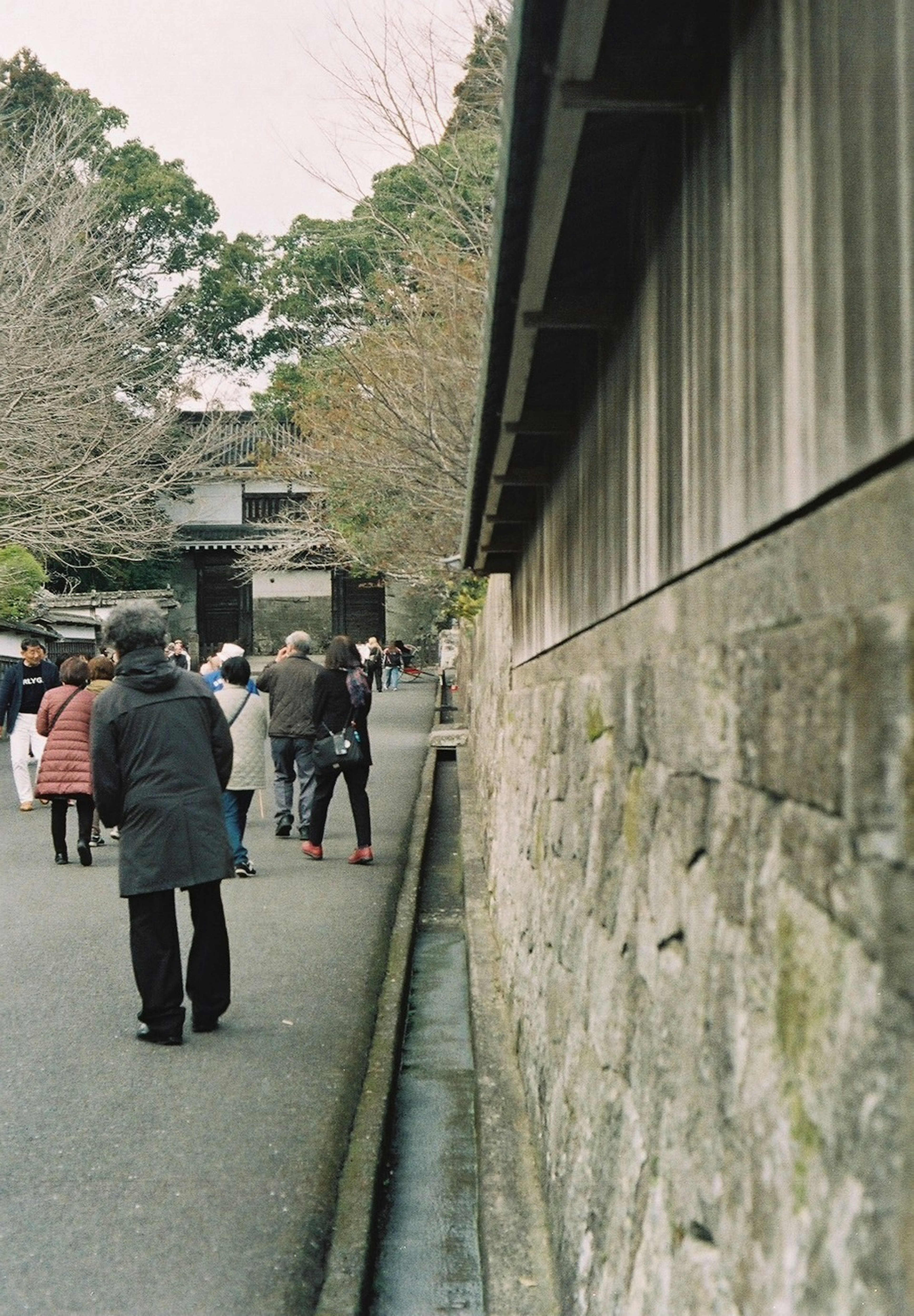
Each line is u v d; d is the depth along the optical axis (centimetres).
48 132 2667
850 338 179
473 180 1334
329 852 1141
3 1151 470
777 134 215
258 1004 662
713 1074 230
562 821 478
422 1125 530
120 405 2525
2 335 2086
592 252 369
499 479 572
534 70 250
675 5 262
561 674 536
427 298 1480
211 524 4938
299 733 1216
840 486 183
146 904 593
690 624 281
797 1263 176
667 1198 257
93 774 592
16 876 1027
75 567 2705
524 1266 377
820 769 179
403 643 4647
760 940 206
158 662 603
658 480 315
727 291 248
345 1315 349
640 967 306
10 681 1438
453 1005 702
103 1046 591
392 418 1568
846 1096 164
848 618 169
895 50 163
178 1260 387
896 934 151
